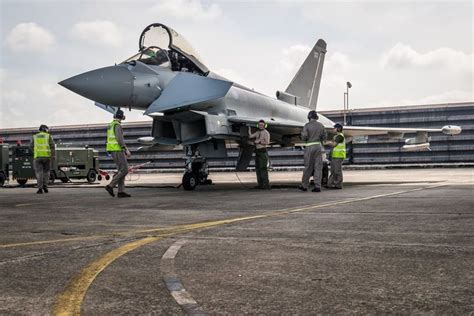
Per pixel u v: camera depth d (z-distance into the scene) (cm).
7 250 424
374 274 325
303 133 1178
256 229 532
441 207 732
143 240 468
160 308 258
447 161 3366
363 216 636
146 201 948
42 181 1300
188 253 402
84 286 303
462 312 246
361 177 2144
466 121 3334
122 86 1177
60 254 404
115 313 251
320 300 269
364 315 244
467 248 407
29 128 4194
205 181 1572
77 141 4156
